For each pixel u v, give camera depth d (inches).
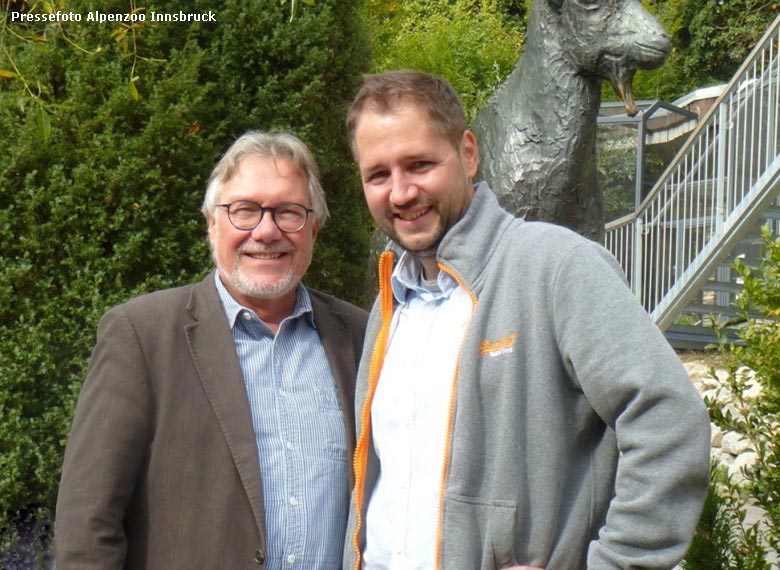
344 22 245.9
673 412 74.0
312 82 230.7
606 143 502.3
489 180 190.5
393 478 88.6
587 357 77.5
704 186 350.3
